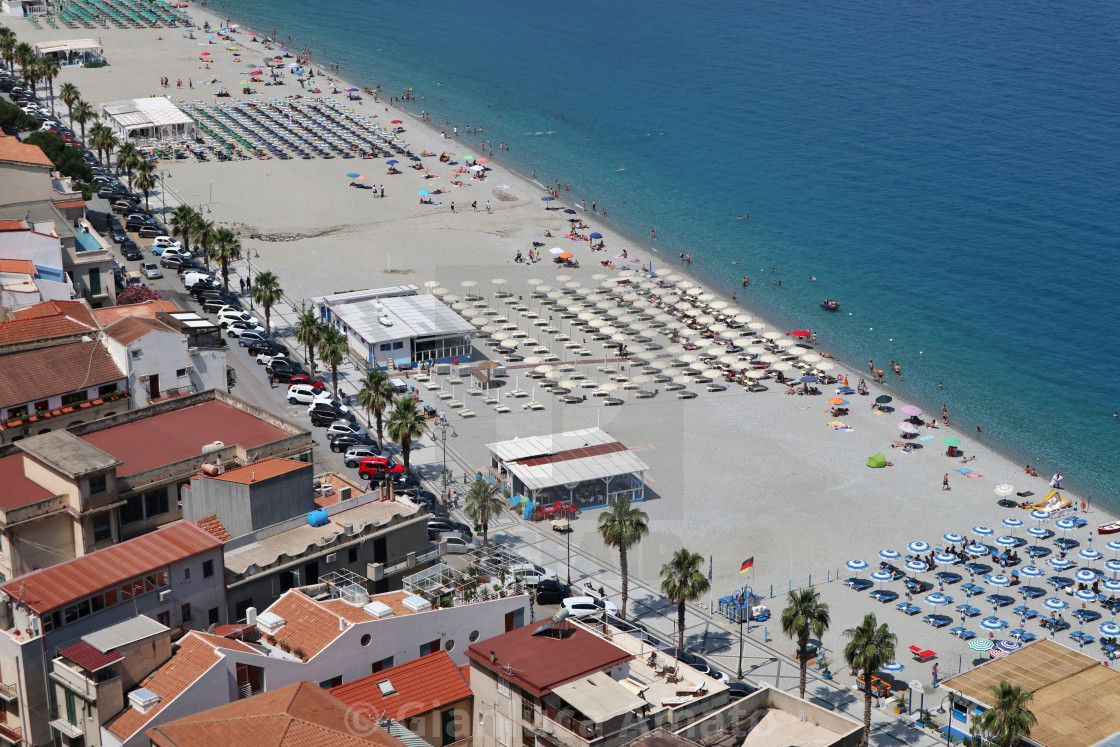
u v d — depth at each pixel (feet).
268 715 218.18
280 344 582.35
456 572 309.22
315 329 519.19
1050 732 308.81
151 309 453.17
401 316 590.96
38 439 315.99
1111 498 493.36
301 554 294.87
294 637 258.57
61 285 472.85
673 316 652.89
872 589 409.28
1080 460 527.40
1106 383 612.29
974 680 334.65
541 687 236.22
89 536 302.66
